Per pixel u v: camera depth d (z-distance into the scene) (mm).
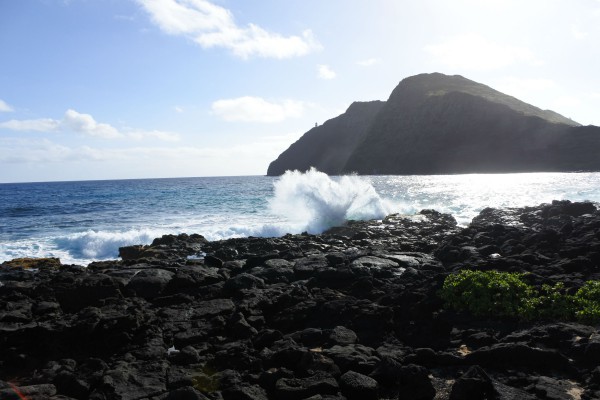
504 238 18156
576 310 9164
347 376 6906
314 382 6773
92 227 31250
